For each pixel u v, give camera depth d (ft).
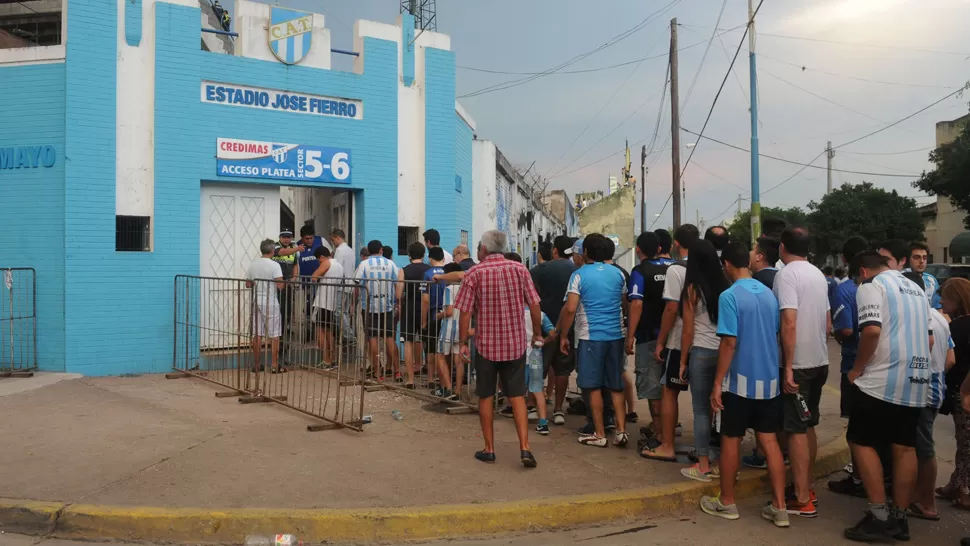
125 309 30.89
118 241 31.30
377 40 37.17
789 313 16.79
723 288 18.10
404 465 18.78
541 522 15.89
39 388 27.20
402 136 38.19
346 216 38.65
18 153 30.19
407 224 38.34
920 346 15.52
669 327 19.36
